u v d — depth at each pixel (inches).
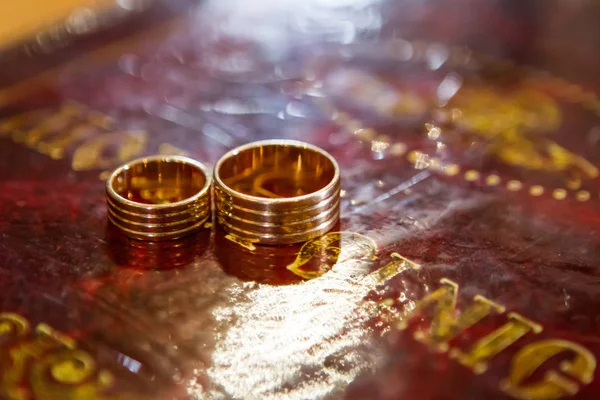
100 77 10.6
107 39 11.3
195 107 10.1
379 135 9.7
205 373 7.2
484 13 12.1
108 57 11.0
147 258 8.0
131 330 7.5
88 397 7.0
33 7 13.8
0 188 8.8
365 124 9.9
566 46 11.3
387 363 7.2
